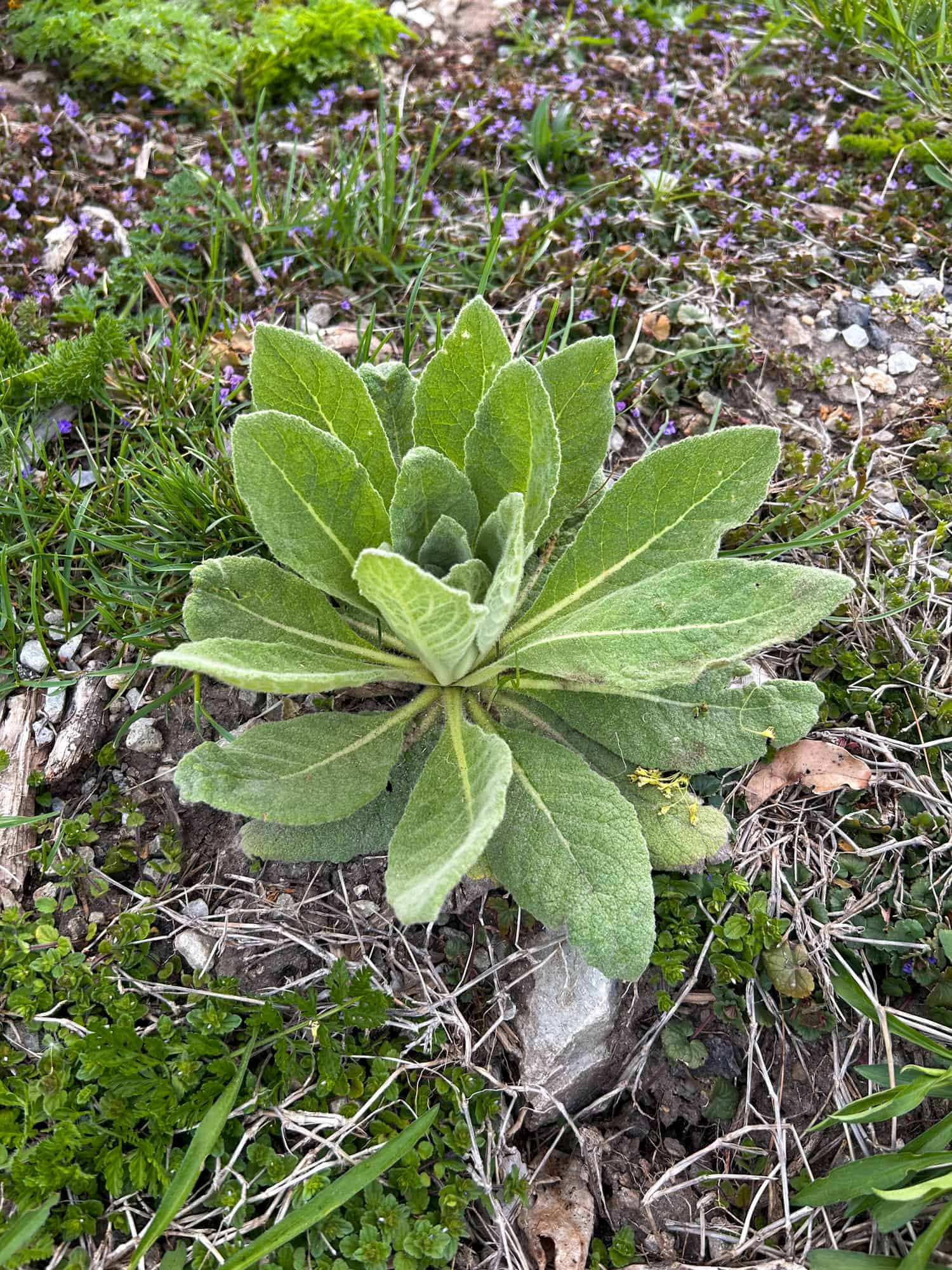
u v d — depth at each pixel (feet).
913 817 1.68
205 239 2.42
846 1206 1.41
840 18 2.98
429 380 1.55
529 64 3.01
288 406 1.53
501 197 2.23
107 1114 1.32
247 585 1.52
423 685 1.65
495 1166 1.40
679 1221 1.42
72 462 2.01
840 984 1.46
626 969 1.30
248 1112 1.38
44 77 2.76
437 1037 1.48
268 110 2.85
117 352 2.02
